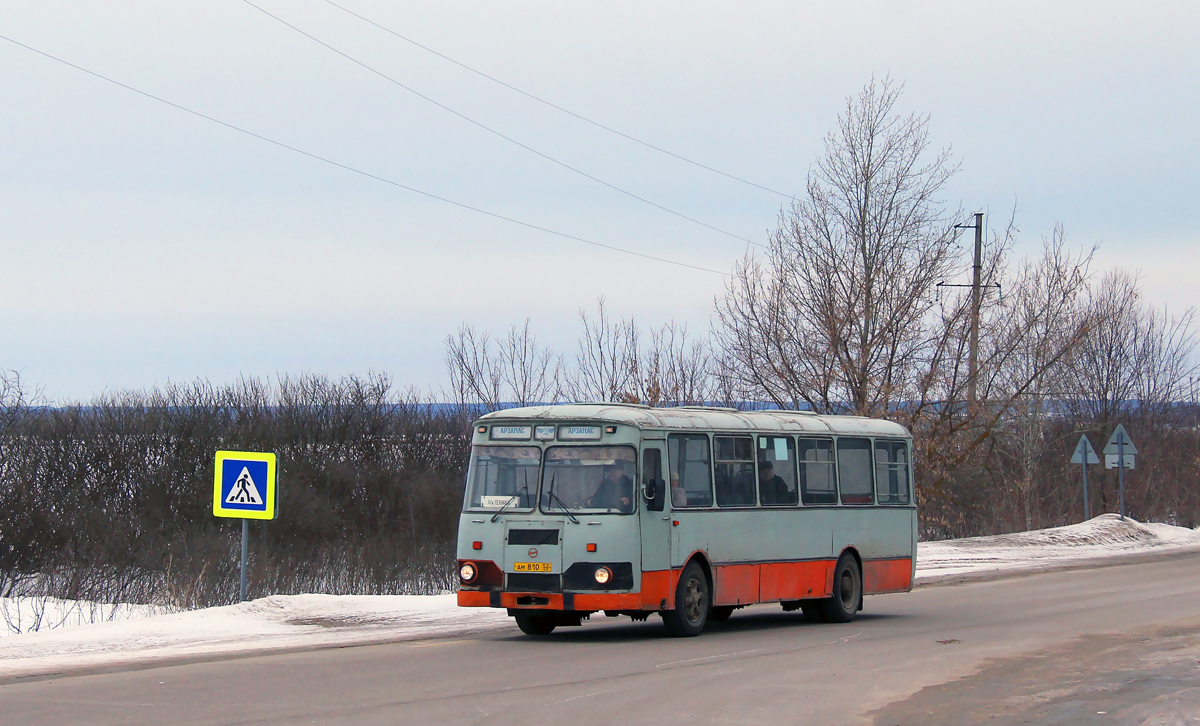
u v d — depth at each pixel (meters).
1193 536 39.94
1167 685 11.34
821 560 18.30
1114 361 49.78
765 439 17.62
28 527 27.77
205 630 15.98
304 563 29.42
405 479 35.59
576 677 11.86
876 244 35.78
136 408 34.88
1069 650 13.92
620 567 14.77
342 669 12.41
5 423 31.95
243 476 18.70
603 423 15.23
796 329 35.94
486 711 9.93
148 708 10.04
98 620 20.73
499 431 15.70
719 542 16.39
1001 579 26.09
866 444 19.80
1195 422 52.84
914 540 20.61
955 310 35.91
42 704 10.25
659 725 9.37
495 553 15.23
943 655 13.59
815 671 12.32
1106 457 39.75
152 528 29.36
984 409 36.12
